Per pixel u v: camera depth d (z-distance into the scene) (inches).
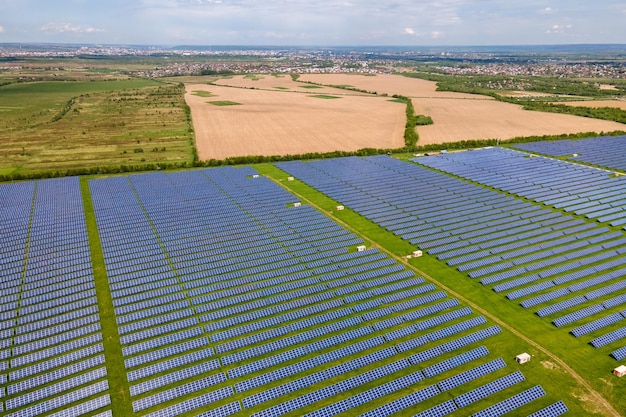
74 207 4212.6
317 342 2354.8
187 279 3002.0
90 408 1950.1
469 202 4360.2
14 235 3622.0
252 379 2102.6
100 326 2522.1
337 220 3971.5
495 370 2156.7
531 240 3533.5
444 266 3171.8
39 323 2544.3
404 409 1946.4
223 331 2470.5
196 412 1942.7
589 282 2903.5
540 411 1891.0
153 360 2258.9
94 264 3208.7
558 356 2246.6
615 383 2060.8
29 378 2167.8
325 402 1991.9
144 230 3718.0
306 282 2952.8
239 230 3725.4
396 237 3634.4
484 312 2632.9
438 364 2181.3
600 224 3875.5
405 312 2640.3
